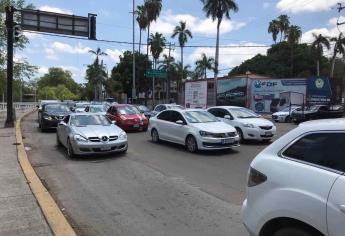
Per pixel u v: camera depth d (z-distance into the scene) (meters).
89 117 14.22
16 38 23.80
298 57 84.12
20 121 29.89
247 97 50.59
